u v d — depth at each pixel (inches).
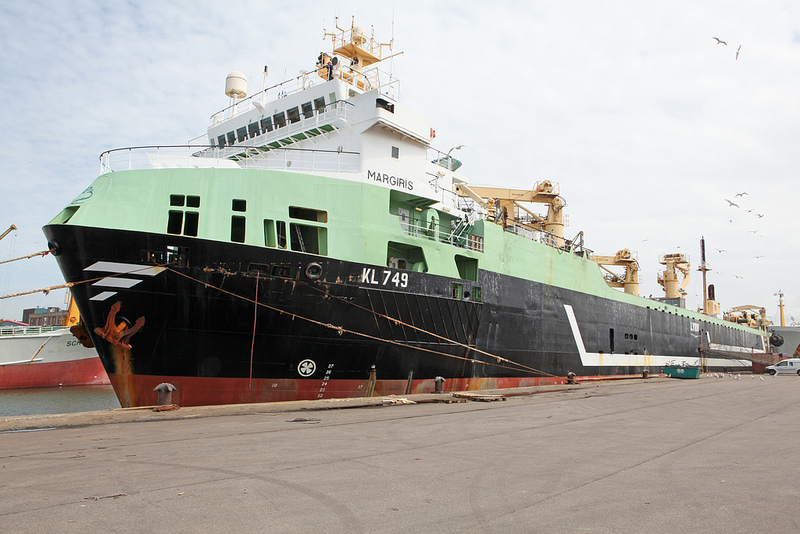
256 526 188.2
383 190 732.0
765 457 328.5
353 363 695.1
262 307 611.2
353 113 784.9
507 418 518.3
